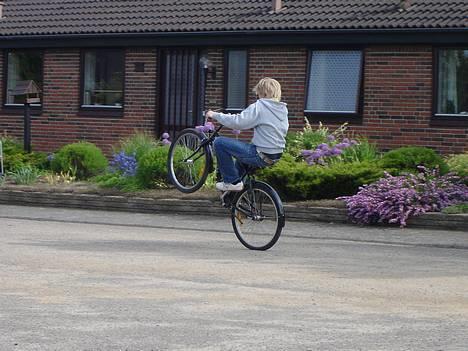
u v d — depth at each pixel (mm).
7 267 12820
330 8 26047
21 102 30094
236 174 15039
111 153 28781
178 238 16688
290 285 11750
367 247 15914
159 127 28422
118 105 28922
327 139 23500
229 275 12430
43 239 16109
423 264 13922
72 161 24422
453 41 23953
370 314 10039
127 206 21250
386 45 24969
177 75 28172
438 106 24516
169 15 28141
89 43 28875
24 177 23641
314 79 25953
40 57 30094
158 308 10156
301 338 8836
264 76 26609
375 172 20203
